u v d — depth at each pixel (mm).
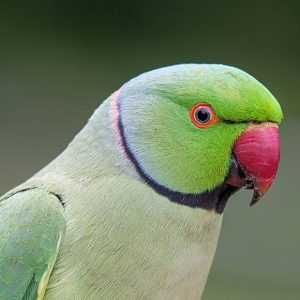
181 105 1877
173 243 1877
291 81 3176
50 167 1896
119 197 1876
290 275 2479
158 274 1875
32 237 1877
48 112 2963
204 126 1877
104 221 1874
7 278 1877
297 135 2775
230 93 1876
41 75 3076
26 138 2879
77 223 1875
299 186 2625
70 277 1872
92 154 1885
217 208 1886
